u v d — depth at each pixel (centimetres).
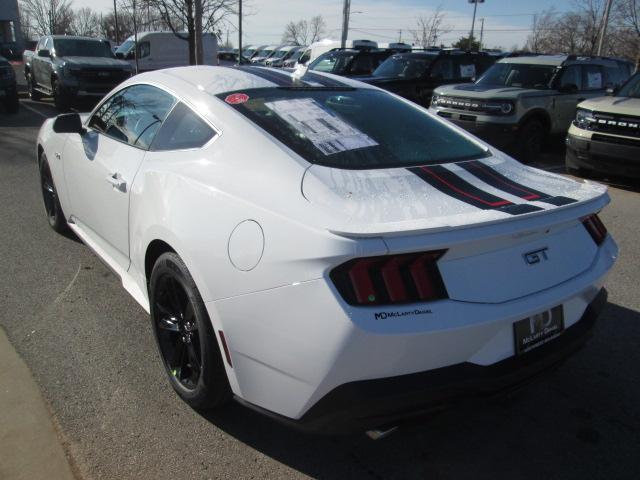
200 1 1598
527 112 923
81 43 1480
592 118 771
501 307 206
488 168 272
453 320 195
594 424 273
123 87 373
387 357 189
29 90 1631
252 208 223
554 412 281
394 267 192
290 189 223
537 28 4181
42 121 1227
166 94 317
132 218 302
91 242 397
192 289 242
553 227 227
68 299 379
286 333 201
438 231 193
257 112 273
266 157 243
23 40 4322
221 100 284
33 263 437
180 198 256
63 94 1347
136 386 286
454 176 252
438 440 259
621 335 358
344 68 1465
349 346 186
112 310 366
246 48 4438
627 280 449
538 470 242
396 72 1316
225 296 221
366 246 186
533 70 1020
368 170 244
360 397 191
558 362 237
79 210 406
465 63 1334
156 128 311
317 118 280
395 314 189
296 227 204
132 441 247
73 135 412
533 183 258
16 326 341
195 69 336
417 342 190
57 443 244
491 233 202
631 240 555
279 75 330
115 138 353
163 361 285
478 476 237
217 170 253
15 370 295
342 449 250
